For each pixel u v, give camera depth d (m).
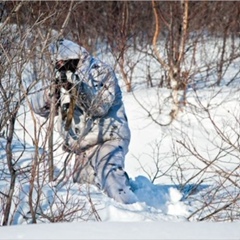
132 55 34.28
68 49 14.90
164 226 8.02
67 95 14.75
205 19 35.09
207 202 16.31
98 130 15.47
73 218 12.89
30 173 14.05
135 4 37.56
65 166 14.08
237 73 31.28
